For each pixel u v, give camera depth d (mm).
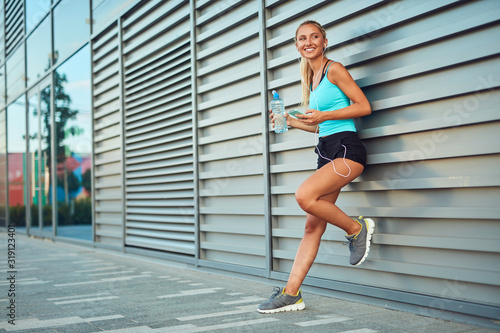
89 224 6625
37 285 3635
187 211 4344
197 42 4113
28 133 8750
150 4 4789
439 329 2125
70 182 7074
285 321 2381
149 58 4965
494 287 2125
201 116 4129
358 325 2252
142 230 5141
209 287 3404
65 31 6918
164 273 4129
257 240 3576
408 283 2518
